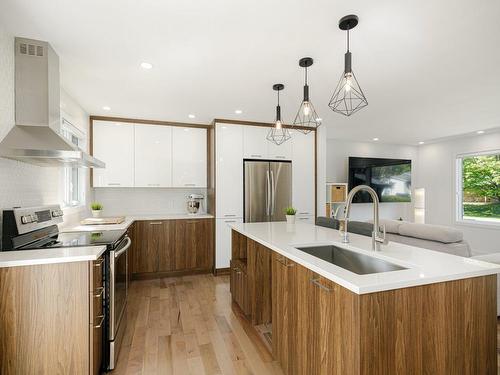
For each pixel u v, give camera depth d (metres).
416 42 1.98
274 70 2.45
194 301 3.11
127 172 4.02
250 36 1.91
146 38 1.93
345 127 4.78
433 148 6.37
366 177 5.99
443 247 2.90
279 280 1.88
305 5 1.58
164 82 2.71
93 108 3.55
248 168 4.23
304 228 2.76
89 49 2.08
